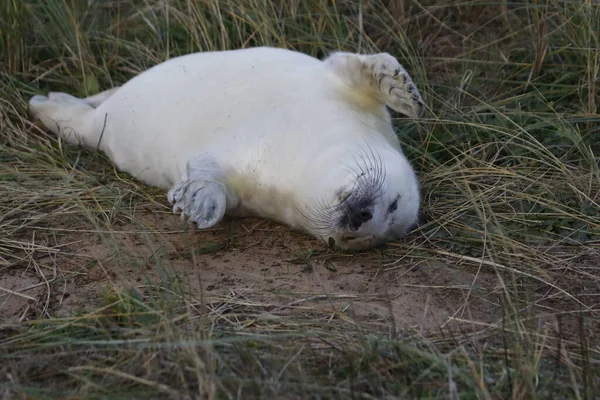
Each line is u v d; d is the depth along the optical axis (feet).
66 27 92.12
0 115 83.10
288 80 71.41
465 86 87.61
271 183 67.21
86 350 51.78
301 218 66.95
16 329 55.31
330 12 94.63
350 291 60.85
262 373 49.14
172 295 58.34
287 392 47.52
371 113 71.67
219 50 90.53
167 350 50.34
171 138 72.23
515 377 48.52
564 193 73.41
